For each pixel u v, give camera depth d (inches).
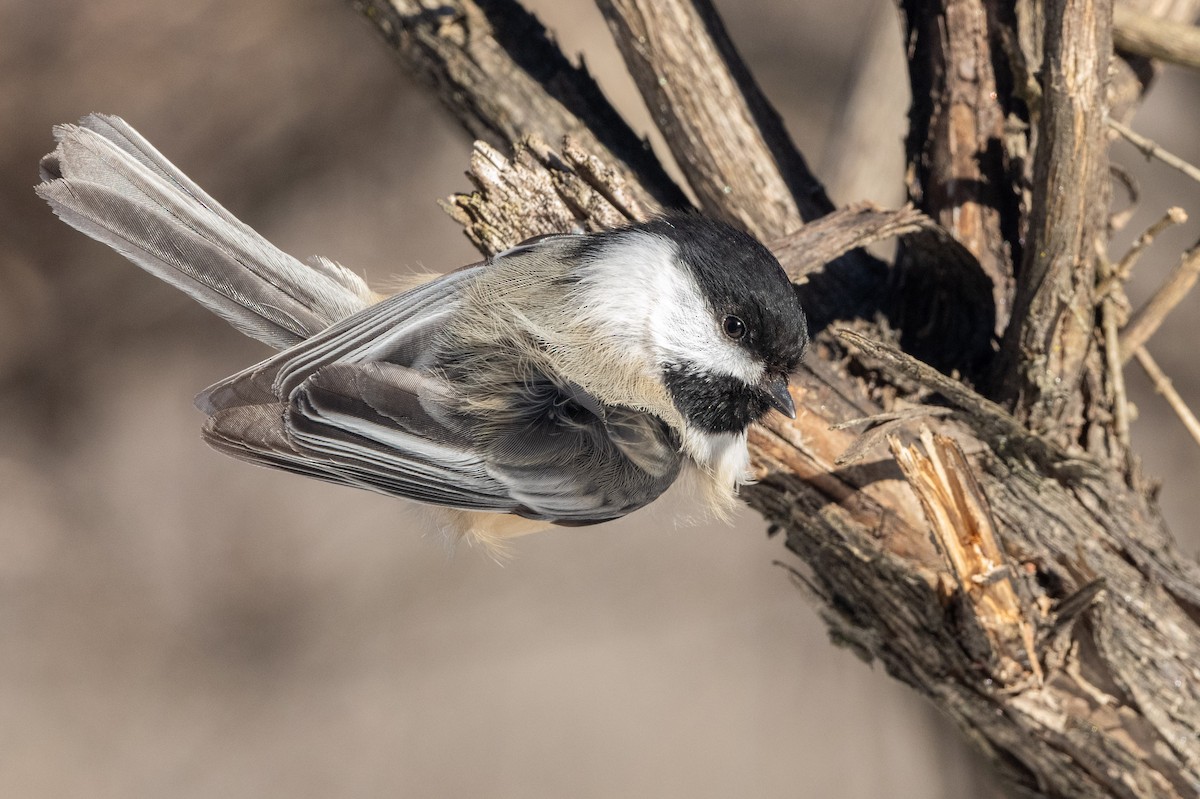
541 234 117.1
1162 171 123.0
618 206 117.1
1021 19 117.3
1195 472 122.4
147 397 130.9
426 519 117.7
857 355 117.1
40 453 129.5
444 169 128.8
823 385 117.0
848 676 123.9
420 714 124.2
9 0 123.3
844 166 120.0
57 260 127.5
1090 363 117.0
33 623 126.2
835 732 123.3
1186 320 122.7
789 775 123.1
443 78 117.6
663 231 117.0
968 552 116.3
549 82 117.6
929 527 116.3
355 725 124.4
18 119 123.3
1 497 128.3
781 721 123.4
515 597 129.6
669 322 116.9
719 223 117.0
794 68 134.8
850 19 136.6
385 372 116.6
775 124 117.7
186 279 116.9
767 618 127.0
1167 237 122.8
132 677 125.6
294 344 116.9
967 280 117.3
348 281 117.2
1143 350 117.3
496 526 117.6
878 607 116.8
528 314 116.8
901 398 117.0
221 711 124.5
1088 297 116.7
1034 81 117.0
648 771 123.3
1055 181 116.4
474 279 116.9
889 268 117.8
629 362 116.9
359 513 131.7
